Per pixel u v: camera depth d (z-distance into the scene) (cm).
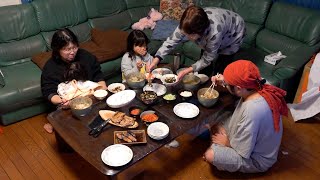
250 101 160
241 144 169
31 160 204
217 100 185
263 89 164
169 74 217
